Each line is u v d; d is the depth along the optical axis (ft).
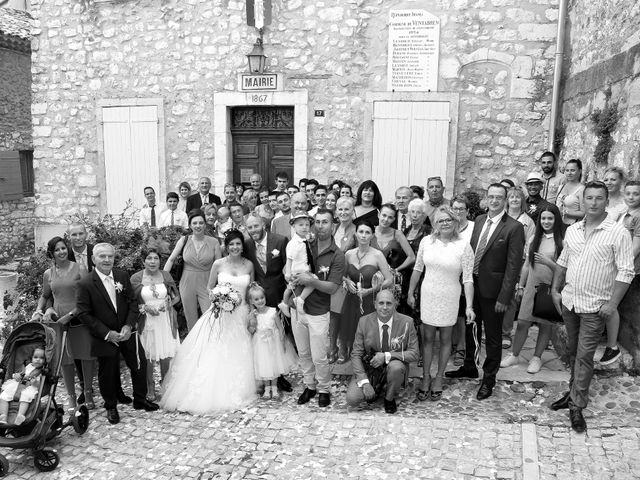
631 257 11.74
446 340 14.42
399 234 15.89
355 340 14.38
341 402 14.82
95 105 28.84
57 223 30.14
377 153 25.93
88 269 15.56
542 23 23.72
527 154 24.53
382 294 13.79
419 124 25.32
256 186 24.53
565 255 13.11
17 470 12.48
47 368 13.16
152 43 27.73
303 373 15.14
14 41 38.04
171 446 13.02
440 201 18.43
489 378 14.32
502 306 13.75
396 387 13.82
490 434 12.45
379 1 25.03
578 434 12.18
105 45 28.27
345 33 25.54
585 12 21.20
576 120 21.50
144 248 19.06
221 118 27.35
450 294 14.01
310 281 14.20
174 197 23.61
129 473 12.01
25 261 18.75
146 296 15.03
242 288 15.58
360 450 12.25
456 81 24.80
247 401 15.05
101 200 29.48
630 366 14.17
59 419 13.61
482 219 14.83
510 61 24.17
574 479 10.68
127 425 14.21
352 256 15.24
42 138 29.78
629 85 16.19
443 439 12.41
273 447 12.62
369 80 25.62
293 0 25.84
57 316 14.83
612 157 17.35
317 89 26.12
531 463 11.24
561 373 15.38
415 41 24.88
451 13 24.44
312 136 26.48
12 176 39.40
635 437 11.88
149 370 15.65
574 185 17.93
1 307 23.56
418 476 11.15
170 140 28.17
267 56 26.43
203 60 27.22
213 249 17.61
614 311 13.00
